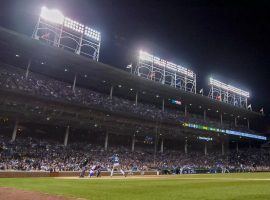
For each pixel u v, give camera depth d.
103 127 66.00
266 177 37.44
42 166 45.66
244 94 101.31
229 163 85.81
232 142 108.81
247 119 105.75
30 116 54.47
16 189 16.23
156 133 74.62
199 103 88.44
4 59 59.59
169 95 81.19
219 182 24.58
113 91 77.88
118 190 16.02
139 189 16.75
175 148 85.19
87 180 28.28
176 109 92.62
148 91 78.25
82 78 69.56
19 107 51.97
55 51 56.25
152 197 12.55
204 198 12.13
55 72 66.12
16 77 57.34
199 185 20.39
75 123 61.06
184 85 88.19
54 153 54.00
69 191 15.17
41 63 61.72
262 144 106.88
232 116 102.38
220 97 92.88
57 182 24.17
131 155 67.19
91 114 60.75
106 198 12.07
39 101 53.03
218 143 93.75
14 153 48.31
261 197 12.43
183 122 77.81
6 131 56.09
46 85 60.72
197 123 83.06
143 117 68.38
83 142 66.38
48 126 62.19
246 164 87.94
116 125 66.44
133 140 72.38
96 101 66.44
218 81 93.81
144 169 57.00
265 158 92.44
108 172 47.84
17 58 59.47
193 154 84.81
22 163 45.16
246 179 31.11
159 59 78.56
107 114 63.03
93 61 60.84
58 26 61.66
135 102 78.31
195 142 89.50
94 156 59.00
